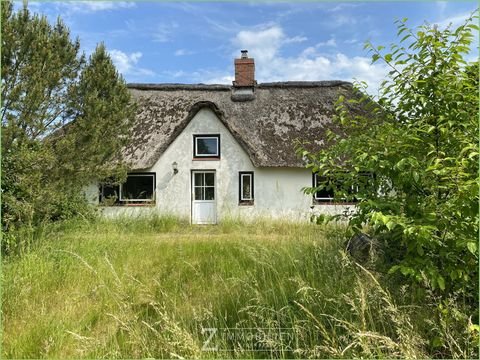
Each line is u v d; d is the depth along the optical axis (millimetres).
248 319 3373
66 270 4883
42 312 3680
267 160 13070
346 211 3590
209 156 13703
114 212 11852
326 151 3629
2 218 5566
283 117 14727
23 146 6160
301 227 9906
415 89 3086
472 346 2512
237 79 16031
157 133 14109
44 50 6531
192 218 13617
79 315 3738
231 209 13359
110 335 3252
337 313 3109
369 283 3160
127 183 13617
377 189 3150
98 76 9164
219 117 13508
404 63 3158
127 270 4645
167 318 2967
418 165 2756
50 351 3084
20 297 4027
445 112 2932
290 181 13414
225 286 4016
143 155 13383
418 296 2801
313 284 3502
